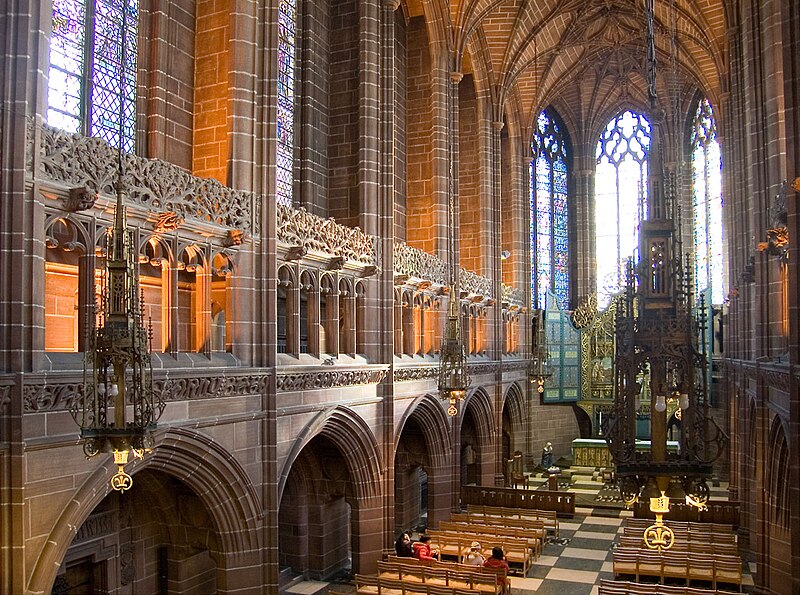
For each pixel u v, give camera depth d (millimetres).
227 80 19359
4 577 11914
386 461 25422
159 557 20266
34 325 12562
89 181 13859
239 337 18656
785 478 21219
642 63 46750
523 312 45438
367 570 24625
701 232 49594
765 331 22391
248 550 18219
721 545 24641
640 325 14844
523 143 46938
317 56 26000
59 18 16328
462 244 39781
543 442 47750
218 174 19281
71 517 13047
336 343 23000
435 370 29953
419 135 33125
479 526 27422
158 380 15039
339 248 22953
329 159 26625
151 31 18828
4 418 12031
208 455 16922
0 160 12320
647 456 14516
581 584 23688
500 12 37094
